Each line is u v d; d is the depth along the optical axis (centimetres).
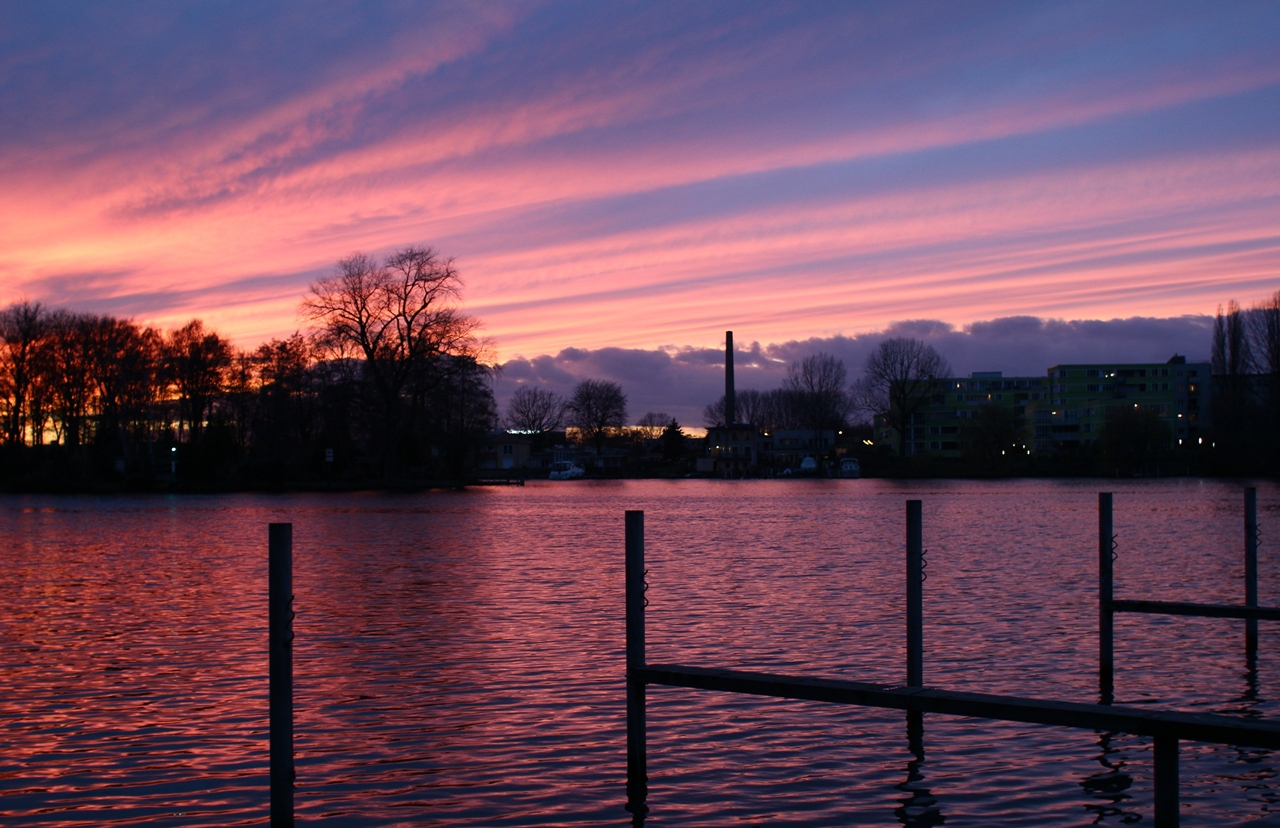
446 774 901
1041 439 15875
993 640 1498
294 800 820
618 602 1884
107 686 1216
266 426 9906
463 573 2358
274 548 751
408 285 8212
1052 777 897
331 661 1351
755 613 1750
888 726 1052
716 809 820
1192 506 5409
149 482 7975
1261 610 1203
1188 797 858
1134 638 1511
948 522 4262
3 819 793
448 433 10094
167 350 9362
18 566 2542
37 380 9056
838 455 15462
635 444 19850
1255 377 10944
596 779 890
